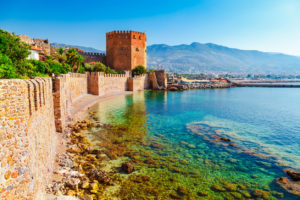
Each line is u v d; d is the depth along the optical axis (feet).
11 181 24.23
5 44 97.60
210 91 368.68
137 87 323.37
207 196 45.96
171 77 565.53
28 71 104.99
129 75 332.39
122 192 45.52
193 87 429.79
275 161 65.51
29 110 29.96
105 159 62.39
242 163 63.46
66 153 62.44
